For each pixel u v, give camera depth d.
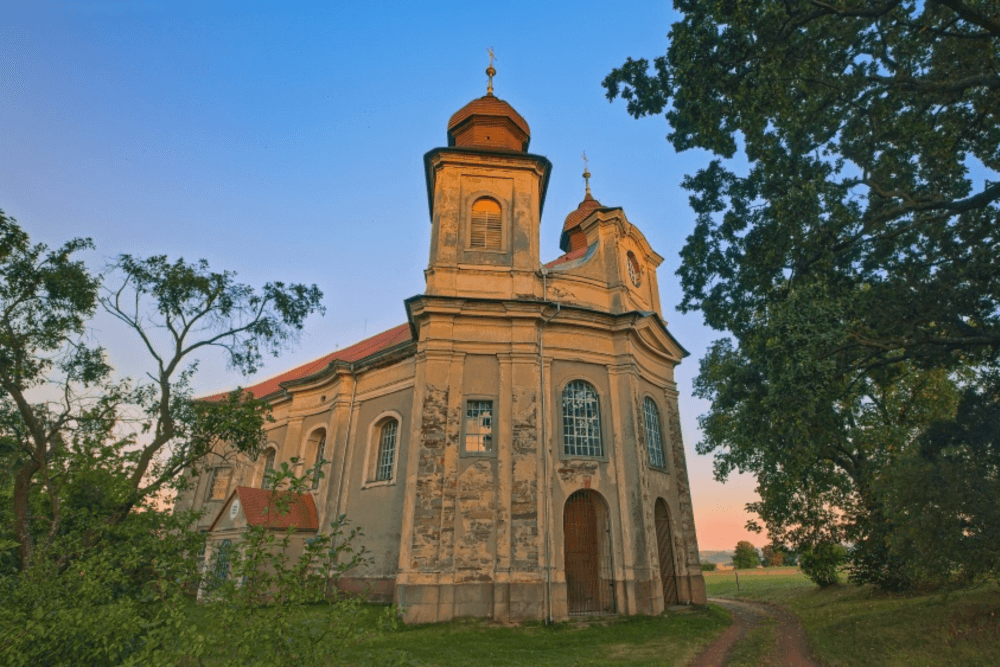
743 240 14.59
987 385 13.96
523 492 17.91
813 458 12.69
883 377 16.19
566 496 18.56
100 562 7.25
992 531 11.19
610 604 18.12
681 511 21.92
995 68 13.03
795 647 14.23
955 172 14.31
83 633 5.98
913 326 13.66
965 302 13.72
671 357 24.45
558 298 21.22
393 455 22.00
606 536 18.83
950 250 14.77
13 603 6.50
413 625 15.78
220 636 5.50
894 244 15.05
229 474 30.45
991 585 15.31
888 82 13.25
